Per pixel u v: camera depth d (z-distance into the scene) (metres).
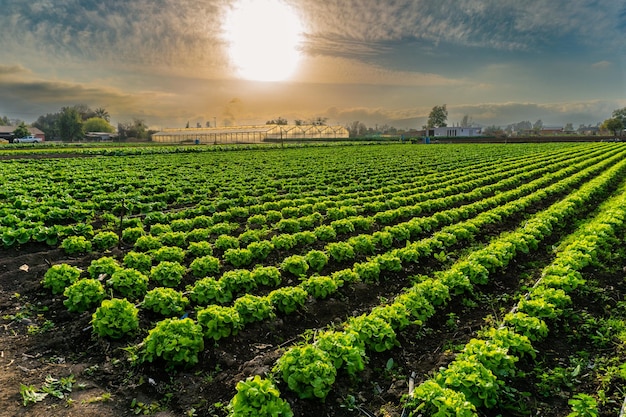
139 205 5.14
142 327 2.29
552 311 2.39
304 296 2.53
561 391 1.88
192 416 1.70
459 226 4.34
